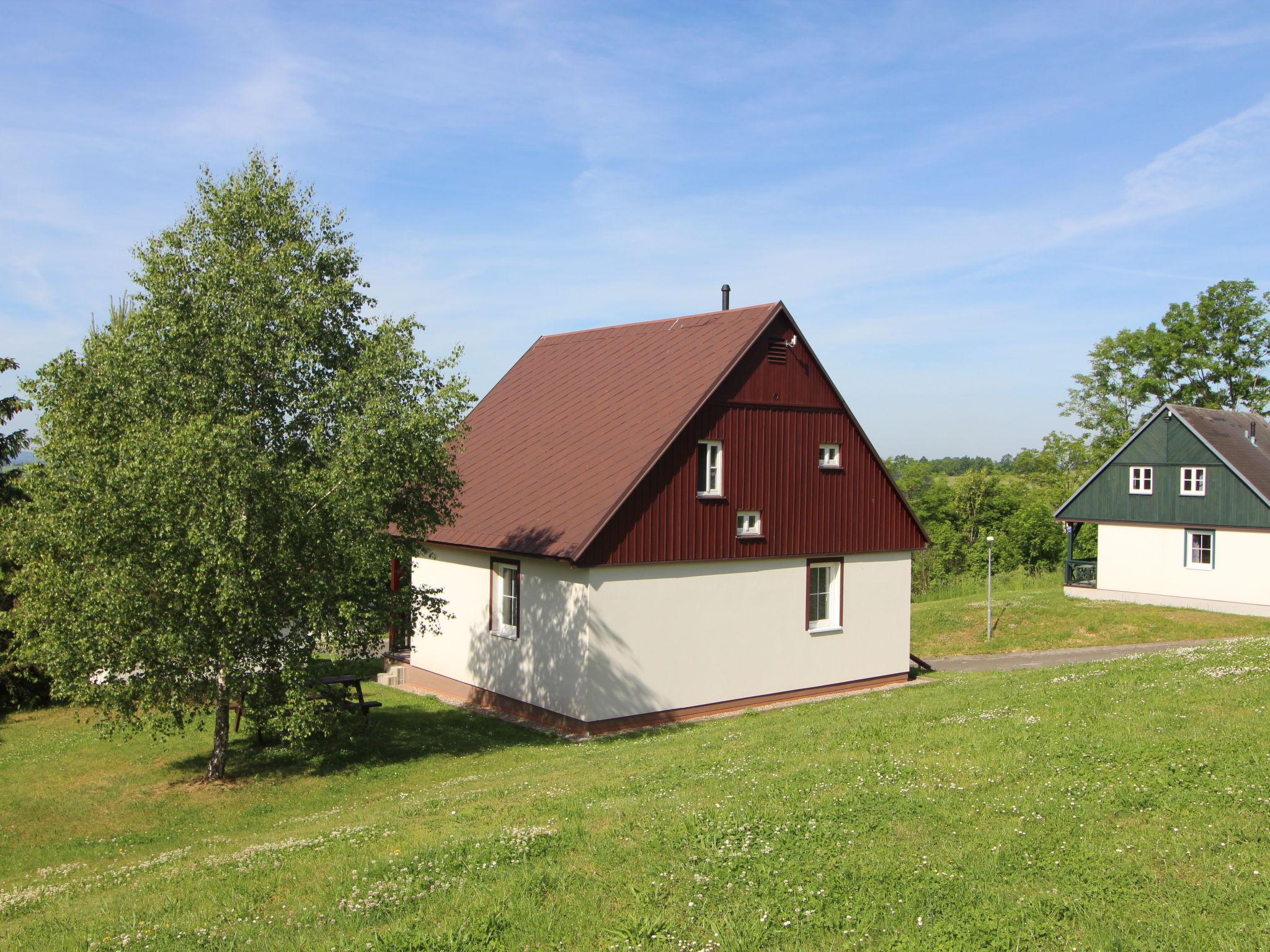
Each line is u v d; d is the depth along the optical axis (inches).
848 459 887.1
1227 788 353.7
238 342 560.7
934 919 275.0
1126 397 2098.9
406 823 411.8
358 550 568.7
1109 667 671.1
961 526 2229.3
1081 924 268.7
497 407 1032.8
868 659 900.0
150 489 506.6
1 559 772.6
